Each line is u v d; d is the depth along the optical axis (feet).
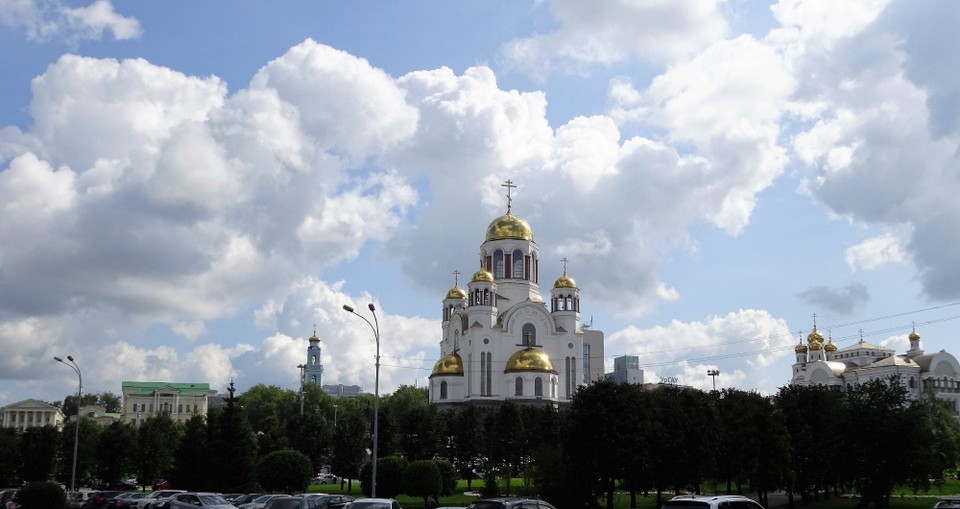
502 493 285.43
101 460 359.05
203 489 274.16
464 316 488.02
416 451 355.15
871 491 231.71
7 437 343.67
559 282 488.85
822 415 255.29
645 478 222.28
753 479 234.58
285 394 636.89
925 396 410.93
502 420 351.87
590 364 570.46
